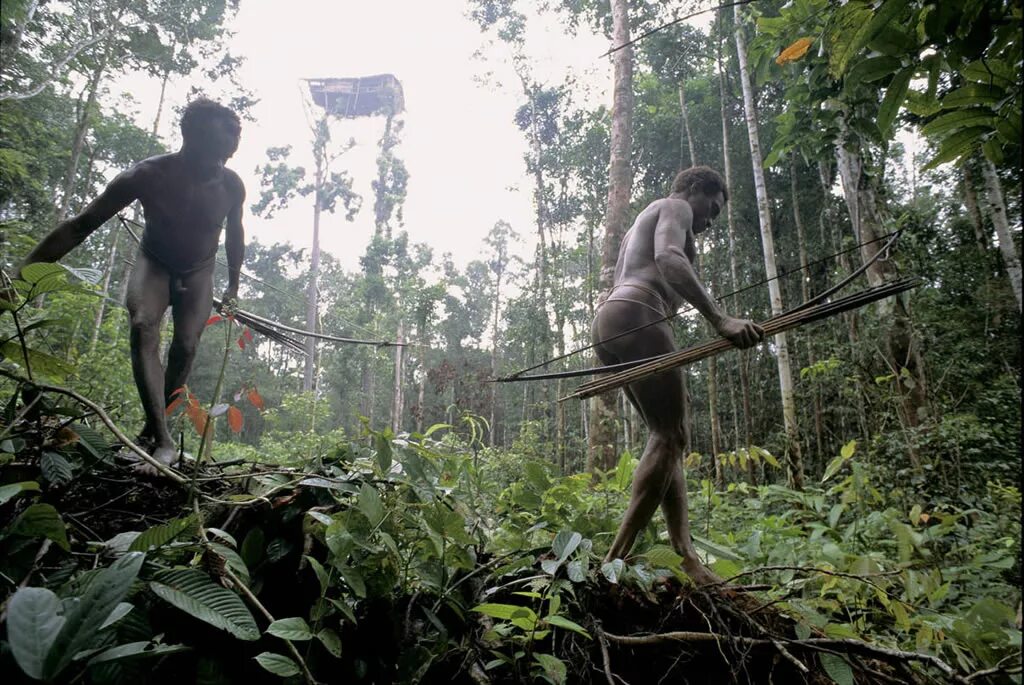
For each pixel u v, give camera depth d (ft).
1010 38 4.56
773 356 50.29
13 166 25.61
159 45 26.45
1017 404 28.53
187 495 7.13
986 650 6.82
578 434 52.19
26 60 22.95
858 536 12.87
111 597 4.10
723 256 55.88
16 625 3.77
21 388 6.65
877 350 23.12
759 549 10.76
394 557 6.47
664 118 53.47
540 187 56.75
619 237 27.86
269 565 6.70
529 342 51.67
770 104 51.03
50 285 6.46
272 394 79.10
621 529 7.94
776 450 39.91
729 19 41.22
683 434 8.23
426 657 5.98
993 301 41.11
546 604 7.38
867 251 25.03
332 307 91.91
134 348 8.71
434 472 7.85
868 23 4.91
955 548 13.29
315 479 6.91
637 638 6.73
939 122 5.09
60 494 6.79
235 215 10.31
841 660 6.51
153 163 8.98
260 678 6.04
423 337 65.92
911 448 19.44
